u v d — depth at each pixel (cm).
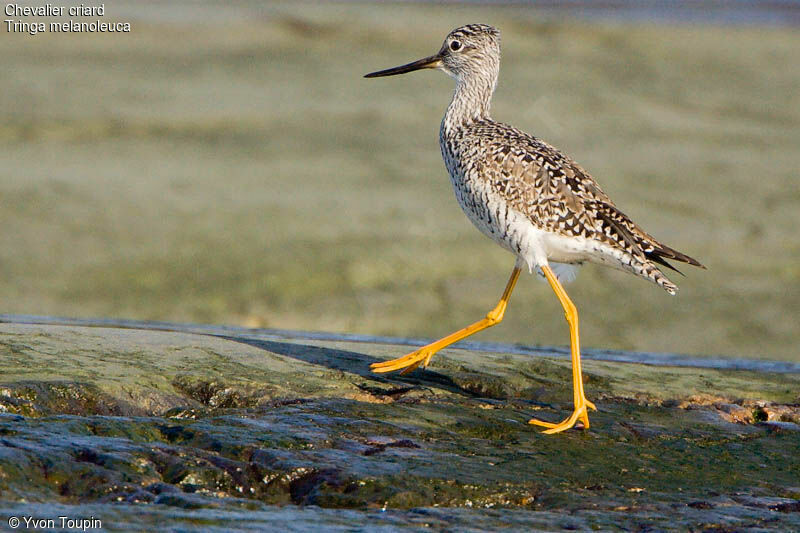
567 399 882
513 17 3559
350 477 654
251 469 658
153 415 771
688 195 1848
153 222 1638
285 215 1694
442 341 916
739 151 2112
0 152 1898
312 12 3325
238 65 2650
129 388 789
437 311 1455
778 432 813
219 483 644
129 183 1789
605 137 2164
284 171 1898
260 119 2202
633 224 890
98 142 2005
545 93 2452
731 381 958
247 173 1877
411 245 1622
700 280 1565
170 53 2730
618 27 3325
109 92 2316
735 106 2456
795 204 1838
